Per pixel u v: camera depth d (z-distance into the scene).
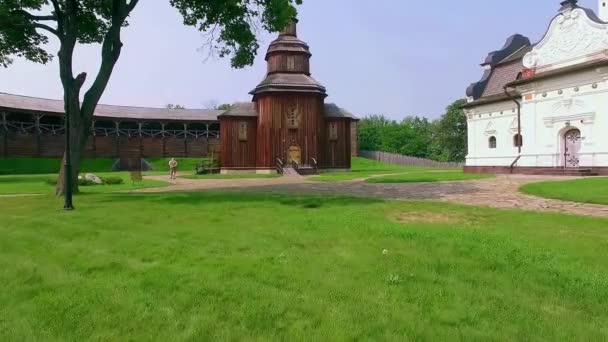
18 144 49.28
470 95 32.09
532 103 26.42
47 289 5.00
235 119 43.06
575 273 5.15
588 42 23.44
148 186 22.94
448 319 3.99
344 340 3.61
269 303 4.37
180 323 4.04
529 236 7.07
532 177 22.59
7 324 4.14
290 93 40.91
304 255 6.06
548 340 3.58
